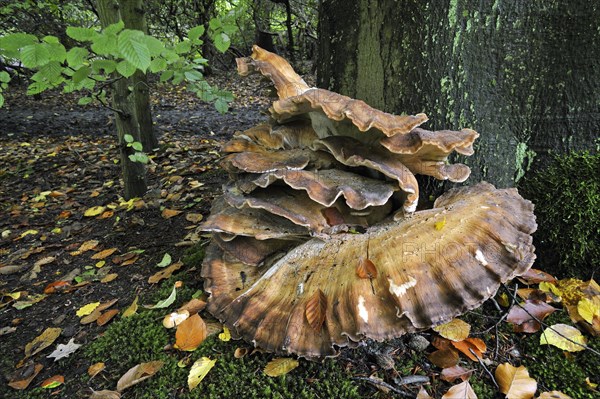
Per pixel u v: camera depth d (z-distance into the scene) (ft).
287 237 7.02
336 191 6.21
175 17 52.54
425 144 6.11
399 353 6.56
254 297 6.67
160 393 6.15
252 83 56.90
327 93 6.32
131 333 7.57
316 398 5.84
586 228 7.57
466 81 8.06
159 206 15.39
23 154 27.25
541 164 8.23
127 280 10.17
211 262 7.99
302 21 57.77
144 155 14.60
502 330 6.98
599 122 7.91
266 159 7.18
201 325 7.11
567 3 7.52
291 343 5.87
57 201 18.79
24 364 7.32
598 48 7.58
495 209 6.82
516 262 6.05
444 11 7.86
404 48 8.28
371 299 5.90
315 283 6.49
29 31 34.58
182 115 39.29
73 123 36.27
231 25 11.53
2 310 9.50
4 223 16.57
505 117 8.18
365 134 6.62
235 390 6.04
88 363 7.09
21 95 49.24
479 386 5.93
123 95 14.89
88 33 7.84
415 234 6.49
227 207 7.84
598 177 7.62
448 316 5.65
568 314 7.04
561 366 6.15
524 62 7.89
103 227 14.61
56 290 10.10
